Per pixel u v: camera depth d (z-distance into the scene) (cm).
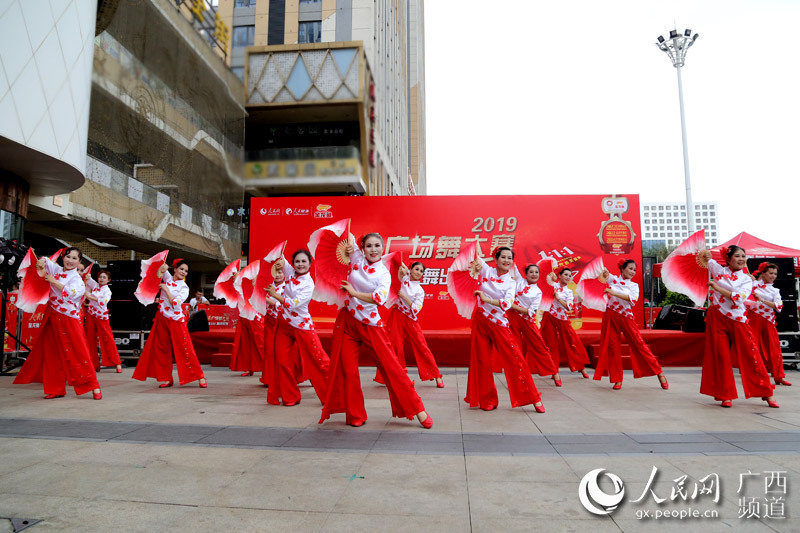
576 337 747
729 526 212
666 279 548
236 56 2014
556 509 228
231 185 1692
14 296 830
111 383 653
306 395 560
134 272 930
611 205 986
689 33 1662
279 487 257
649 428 389
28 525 211
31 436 362
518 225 988
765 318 611
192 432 375
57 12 667
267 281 632
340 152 1888
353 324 398
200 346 905
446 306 973
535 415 443
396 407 397
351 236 396
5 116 599
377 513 224
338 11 2153
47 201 970
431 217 996
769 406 483
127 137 1188
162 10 1266
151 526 211
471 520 216
